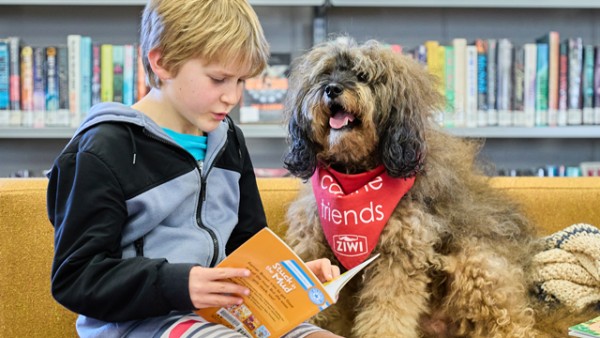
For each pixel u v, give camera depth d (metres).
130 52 3.06
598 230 2.05
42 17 3.48
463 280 1.90
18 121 3.03
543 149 3.64
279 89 3.14
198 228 1.52
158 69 1.48
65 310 1.95
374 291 1.90
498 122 3.15
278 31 3.58
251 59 1.50
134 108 1.55
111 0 2.98
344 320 2.06
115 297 1.31
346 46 2.03
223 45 1.42
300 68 2.08
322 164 2.02
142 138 1.46
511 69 3.14
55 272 1.34
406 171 1.87
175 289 1.30
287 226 2.18
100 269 1.32
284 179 2.27
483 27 3.64
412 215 1.90
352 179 1.92
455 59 3.12
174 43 1.43
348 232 1.87
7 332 1.90
